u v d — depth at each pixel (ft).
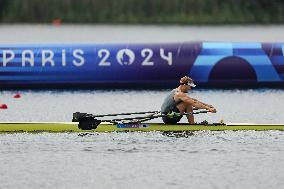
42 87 467.11
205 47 465.88
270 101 411.13
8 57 462.60
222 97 426.10
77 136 307.99
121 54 463.42
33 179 249.14
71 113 374.63
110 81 463.83
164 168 261.85
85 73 462.19
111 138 304.71
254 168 261.44
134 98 423.64
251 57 463.42
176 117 319.68
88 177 251.39
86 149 287.89
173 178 249.75
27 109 387.14
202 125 318.45
